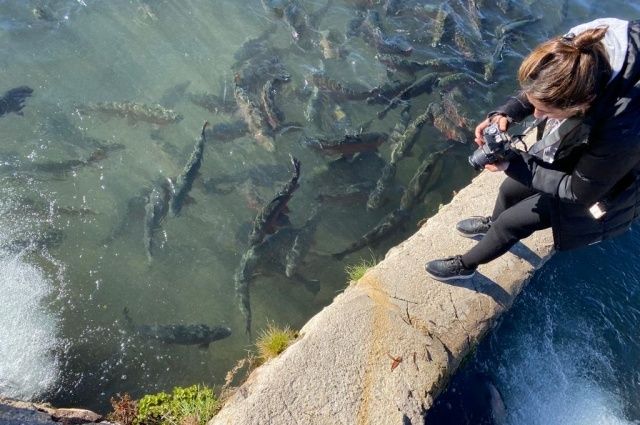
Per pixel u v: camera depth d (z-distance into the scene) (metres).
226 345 5.36
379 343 3.84
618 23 2.12
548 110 2.19
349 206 6.60
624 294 4.98
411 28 9.16
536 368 4.52
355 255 6.07
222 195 6.68
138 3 9.30
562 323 4.77
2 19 8.82
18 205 6.34
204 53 8.57
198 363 5.19
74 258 5.95
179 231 6.32
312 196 6.71
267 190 6.74
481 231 4.40
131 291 5.76
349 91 7.77
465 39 8.89
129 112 7.38
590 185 2.39
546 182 2.69
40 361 5.04
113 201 6.55
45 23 8.83
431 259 4.38
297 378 3.64
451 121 7.41
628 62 2.00
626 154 2.15
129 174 6.84
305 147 7.12
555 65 2.02
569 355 4.63
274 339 4.22
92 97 7.75
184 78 8.16
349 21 9.11
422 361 3.78
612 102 2.07
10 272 5.67
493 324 4.14
